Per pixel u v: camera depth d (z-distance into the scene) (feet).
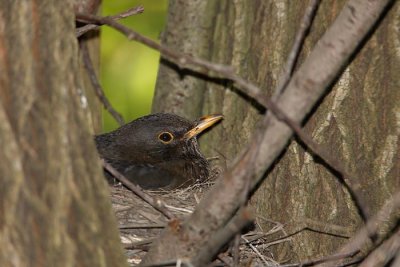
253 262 33.40
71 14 25.29
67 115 24.38
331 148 34.19
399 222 32.40
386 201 33.14
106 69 49.85
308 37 35.32
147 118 41.01
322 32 35.09
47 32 24.71
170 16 39.63
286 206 35.06
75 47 25.14
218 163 38.91
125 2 50.06
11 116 23.81
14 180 23.53
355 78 34.22
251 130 37.35
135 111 49.78
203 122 38.75
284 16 36.29
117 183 37.04
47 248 23.47
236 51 37.45
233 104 38.34
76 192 24.09
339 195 34.27
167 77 40.68
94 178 24.62
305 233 34.53
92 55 43.80
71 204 23.95
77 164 24.27
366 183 33.60
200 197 36.17
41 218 23.57
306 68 25.03
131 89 49.62
